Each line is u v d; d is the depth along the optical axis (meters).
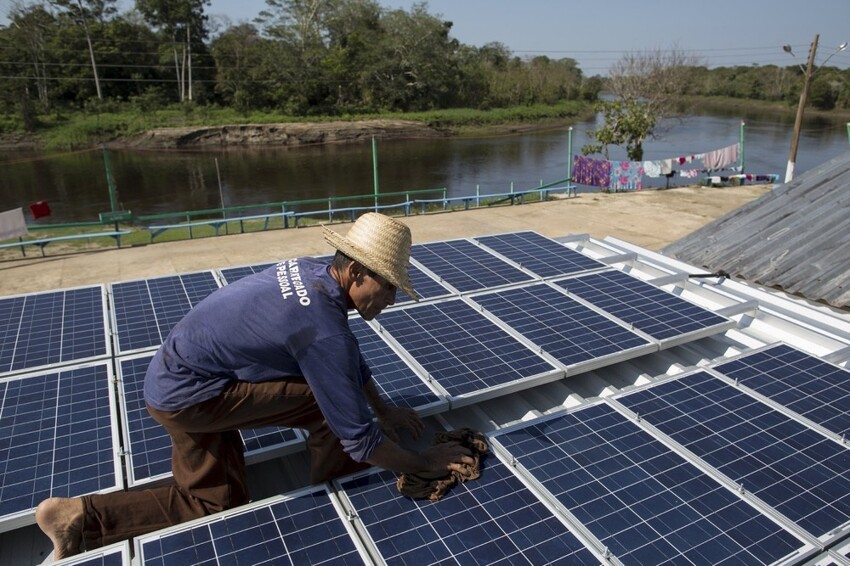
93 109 60.34
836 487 2.69
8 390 3.62
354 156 44.94
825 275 6.54
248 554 2.30
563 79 79.94
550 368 3.79
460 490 2.65
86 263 14.80
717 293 5.66
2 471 2.90
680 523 2.46
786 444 2.99
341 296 2.34
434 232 17.55
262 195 31.27
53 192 32.62
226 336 2.29
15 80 54.16
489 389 3.54
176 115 59.59
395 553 2.31
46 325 4.55
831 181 8.38
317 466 2.79
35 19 62.28
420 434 3.19
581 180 25.69
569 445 2.96
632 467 2.80
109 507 2.59
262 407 2.44
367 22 72.38
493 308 4.76
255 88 62.84
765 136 48.72
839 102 72.69
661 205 21.70
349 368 2.26
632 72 35.53
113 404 3.46
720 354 4.59
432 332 4.30
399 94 66.44
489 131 61.72
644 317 4.63
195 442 2.57
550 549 2.33
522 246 6.71
